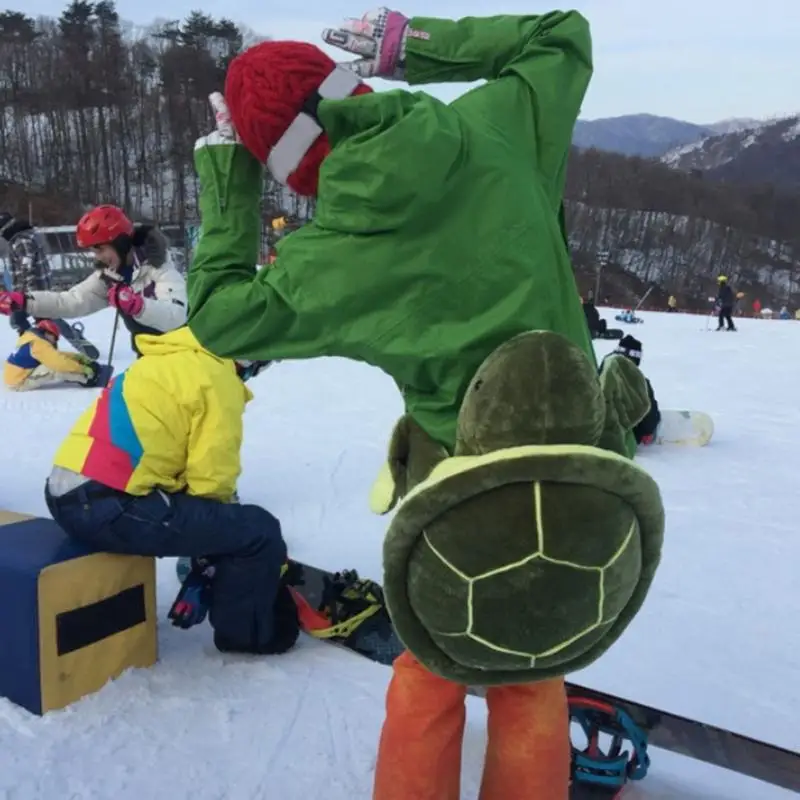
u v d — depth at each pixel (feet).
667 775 7.02
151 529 7.85
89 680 7.79
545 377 4.44
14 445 17.78
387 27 5.49
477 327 4.71
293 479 15.83
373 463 17.08
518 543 4.25
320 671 8.42
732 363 37.58
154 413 7.87
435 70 5.57
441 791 5.43
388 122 4.49
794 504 15.01
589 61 5.50
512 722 5.37
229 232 5.06
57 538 8.13
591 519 4.28
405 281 4.66
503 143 4.95
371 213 4.53
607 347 43.88
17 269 22.48
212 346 5.01
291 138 4.75
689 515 14.21
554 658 4.56
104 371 25.32
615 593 4.51
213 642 9.02
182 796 6.51
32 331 24.67
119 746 7.08
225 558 8.34
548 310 4.85
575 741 7.43
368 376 28.45
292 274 4.71
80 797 6.44
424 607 4.54
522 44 5.49
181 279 11.71
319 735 7.32
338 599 9.18
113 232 11.47
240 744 7.17
